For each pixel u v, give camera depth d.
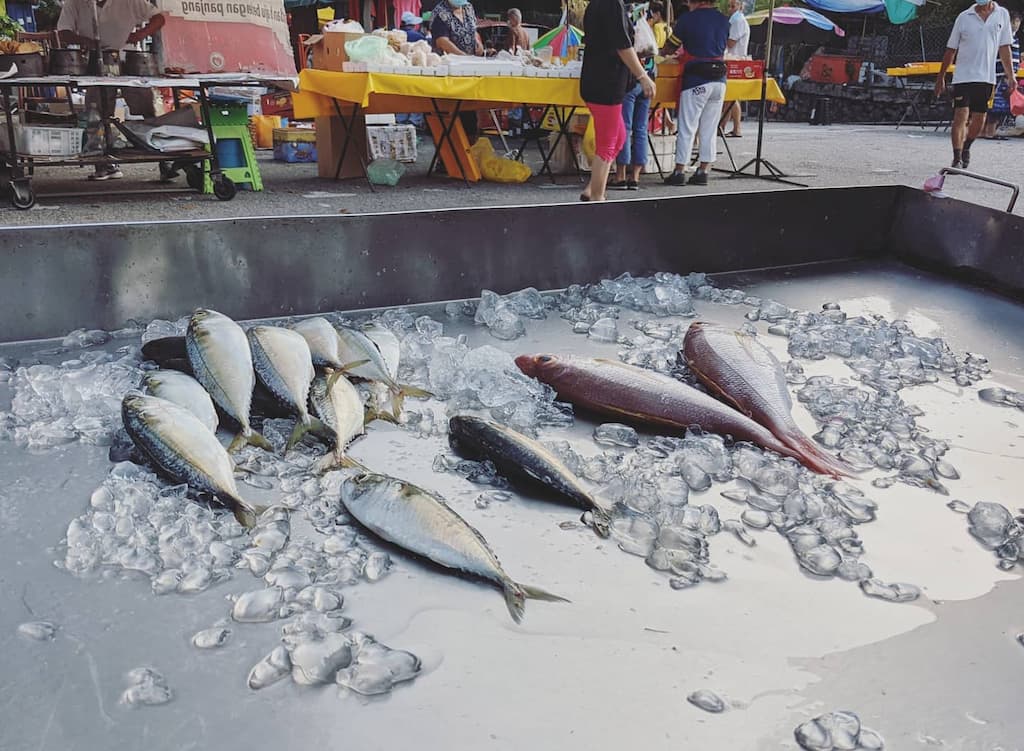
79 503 2.43
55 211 6.38
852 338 3.95
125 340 3.92
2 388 3.29
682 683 1.78
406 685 1.76
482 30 16.41
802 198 5.49
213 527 2.28
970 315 4.58
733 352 3.21
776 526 2.40
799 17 18.78
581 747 1.61
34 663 1.79
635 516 2.32
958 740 1.65
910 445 2.90
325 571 2.12
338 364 3.02
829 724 1.64
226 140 7.40
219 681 1.76
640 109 8.03
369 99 8.14
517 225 4.72
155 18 6.77
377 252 4.43
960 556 2.27
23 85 5.98
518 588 2.02
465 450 2.81
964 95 9.52
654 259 5.20
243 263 4.17
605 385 3.07
